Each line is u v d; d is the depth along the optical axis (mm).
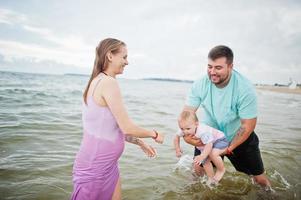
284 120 11609
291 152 5992
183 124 3631
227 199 3672
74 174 2518
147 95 25609
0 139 5781
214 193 3805
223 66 3303
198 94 3820
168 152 5648
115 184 2578
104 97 2316
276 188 4082
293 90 60406
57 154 5062
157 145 6168
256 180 4035
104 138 2387
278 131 8703
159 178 4223
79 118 9094
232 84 3510
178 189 3881
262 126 9625
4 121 7730
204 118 3975
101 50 2467
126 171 4449
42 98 15391
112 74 2521
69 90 24297
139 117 10273
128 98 20078
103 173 2436
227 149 3604
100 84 2350
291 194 3898
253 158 3740
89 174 2410
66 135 6531
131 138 2932
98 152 2393
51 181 3873
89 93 2410
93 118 2377
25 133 6434
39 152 5117
